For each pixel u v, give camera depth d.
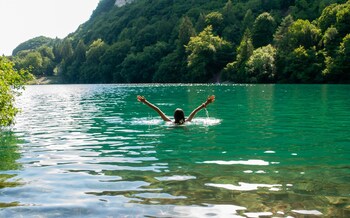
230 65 77.50
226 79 79.00
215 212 3.91
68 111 17.62
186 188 4.78
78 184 5.05
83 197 4.48
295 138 8.70
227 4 103.88
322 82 62.91
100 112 16.75
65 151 7.57
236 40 93.62
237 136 9.08
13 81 11.48
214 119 12.67
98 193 4.63
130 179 5.27
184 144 8.09
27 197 4.50
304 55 64.38
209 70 85.12
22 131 10.80
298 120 12.18
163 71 95.19
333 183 4.93
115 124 12.01
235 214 3.85
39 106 21.41
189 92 35.47
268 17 84.75
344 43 59.50
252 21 94.19
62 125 12.12
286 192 4.55
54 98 31.08
